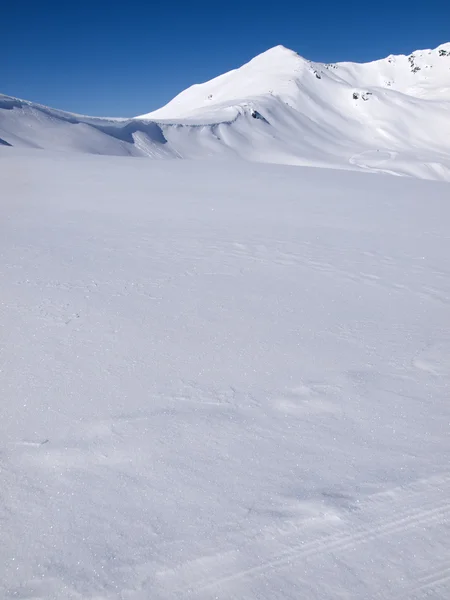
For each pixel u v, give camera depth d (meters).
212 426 2.35
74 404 2.51
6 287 4.28
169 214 7.98
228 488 1.93
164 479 1.98
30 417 2.38
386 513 1.81
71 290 4.27
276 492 1.91
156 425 2.35
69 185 10.77
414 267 5.27
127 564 1.60
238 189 10.88
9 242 5.90
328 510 1.82
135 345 3.23
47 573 1.57
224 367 2.96
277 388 2.72
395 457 2.12
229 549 1.66
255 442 2.23
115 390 2.66
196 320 3.69
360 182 12.68
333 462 2.09
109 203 8.83
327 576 1.57
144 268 5.01
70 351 3.11
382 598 1.51
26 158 15.34
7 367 2.87
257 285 4.58
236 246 6.01
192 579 1.55
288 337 3.43
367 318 3.83
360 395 2.65
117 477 1.99
